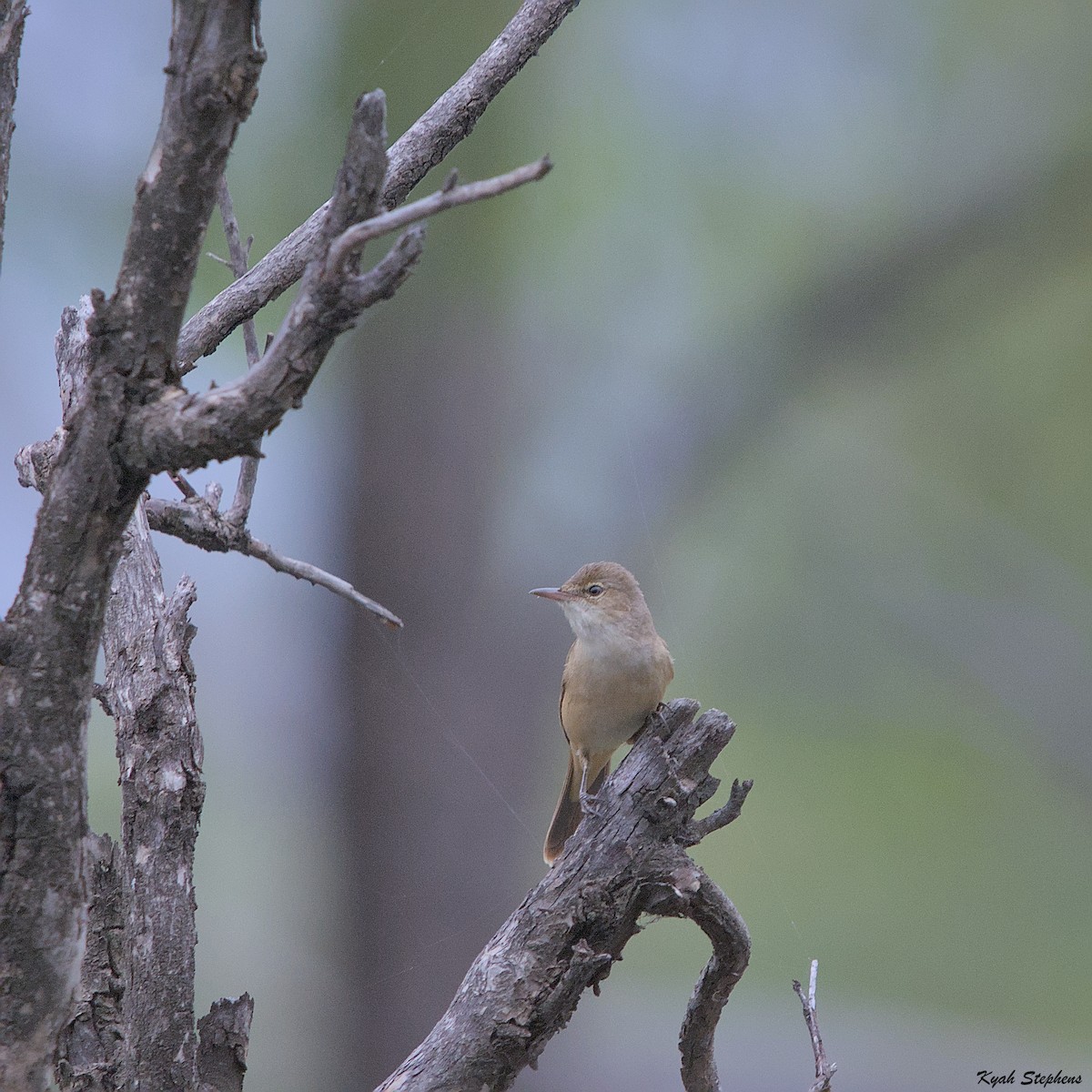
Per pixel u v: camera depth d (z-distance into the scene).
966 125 13.09
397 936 12.30
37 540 2.86
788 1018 15.26
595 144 11.44
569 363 13.37
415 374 12.49
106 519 2.86
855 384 14.04
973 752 15.66
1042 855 15.59
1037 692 14.69
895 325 13.41
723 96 11.87
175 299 2.82
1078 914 15.26
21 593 2.88
